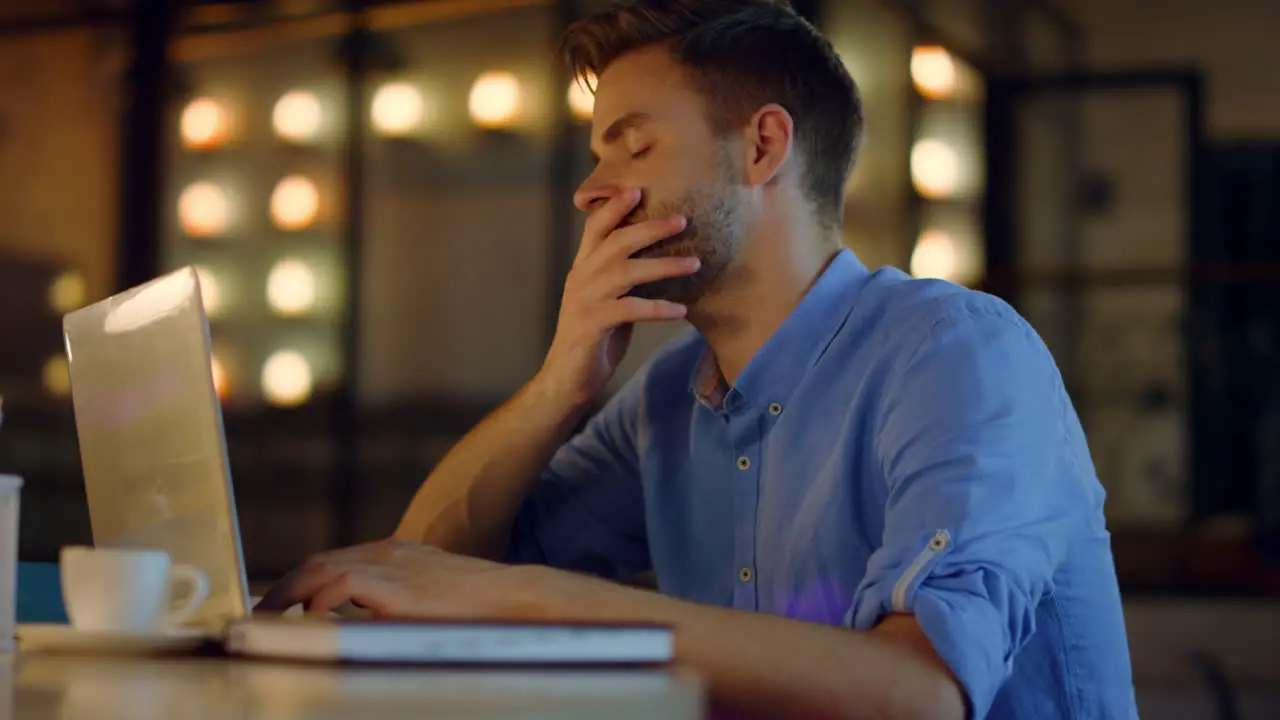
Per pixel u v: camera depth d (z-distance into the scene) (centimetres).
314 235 622
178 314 107
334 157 622
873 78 616
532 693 60
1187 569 590
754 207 154
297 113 620
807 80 156
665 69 154
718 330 158
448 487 164
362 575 112
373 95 623
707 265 154
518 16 615
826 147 158
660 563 167
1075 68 752
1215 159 764
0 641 96
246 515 609
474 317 636
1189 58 755
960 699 105
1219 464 748
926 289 146
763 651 101
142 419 111
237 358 623
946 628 107
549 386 162
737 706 101
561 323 162
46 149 640
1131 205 761
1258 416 750
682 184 153
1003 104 705
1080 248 755
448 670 72
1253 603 510
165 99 611
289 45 620
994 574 115
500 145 630
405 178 641
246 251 625
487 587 110
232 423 617
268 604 115
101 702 61
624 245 154
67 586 98
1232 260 759
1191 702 405
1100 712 136
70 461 618
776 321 155
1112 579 139
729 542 159
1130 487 754
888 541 120
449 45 627
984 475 120
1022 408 126
